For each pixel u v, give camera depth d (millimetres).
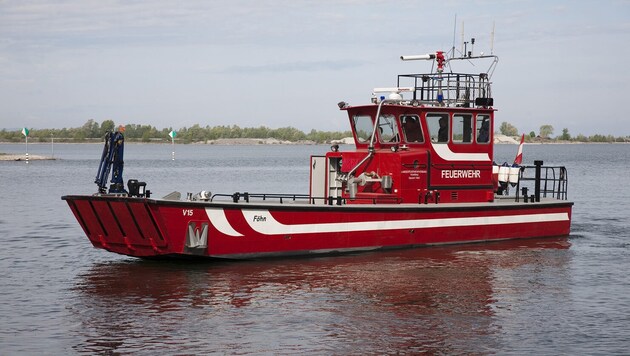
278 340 12945
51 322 13969
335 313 14633
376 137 21672
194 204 17719
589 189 49969
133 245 18391
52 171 73125
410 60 22578
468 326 13891
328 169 21938
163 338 13023
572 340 13156
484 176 22750
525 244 22859
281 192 44531
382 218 20375
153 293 16125
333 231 19656
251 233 18562
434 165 21547
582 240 24047
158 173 70812
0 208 34906
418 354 12352
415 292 16375
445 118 21734
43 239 24375
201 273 18000
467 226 22016
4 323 13898
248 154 159750
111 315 14430
